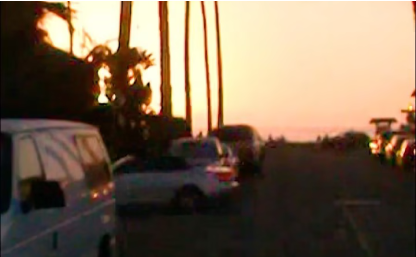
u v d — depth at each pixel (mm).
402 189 29641
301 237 17344
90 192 8992
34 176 7121
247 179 35094
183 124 39031
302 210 22875
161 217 21766
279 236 17547
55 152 7941
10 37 16953
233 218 21172
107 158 10406
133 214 22656
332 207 23656
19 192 6637
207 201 22750
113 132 26688
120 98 28703
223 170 23453
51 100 18797
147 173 22828
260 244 16391
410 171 39406
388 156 43062
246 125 38375
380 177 36219
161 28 40062
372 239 16906
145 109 30438
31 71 17703
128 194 22734
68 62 19812
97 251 9352
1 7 16719
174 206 22844
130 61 28906
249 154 35375
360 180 34438
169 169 22938
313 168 42969
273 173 39188
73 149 8703
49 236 7223
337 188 30344
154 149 30453
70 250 7977
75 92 20281
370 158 46469
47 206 6770
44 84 18391
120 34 32688
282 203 24969
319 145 64875
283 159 52500
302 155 57938
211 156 26734
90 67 21250
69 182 8172
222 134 37281
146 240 17203
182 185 22734
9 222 6328
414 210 22625
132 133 29469
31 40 17641
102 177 9852
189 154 26875
